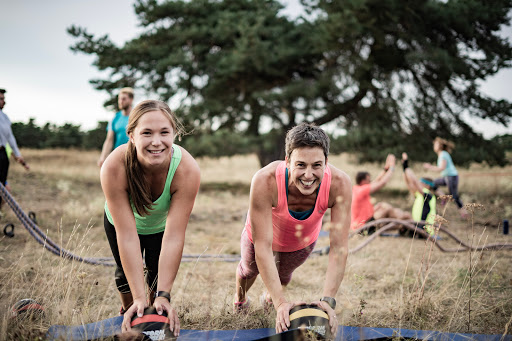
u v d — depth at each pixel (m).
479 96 11.78
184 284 3.86
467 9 11.16
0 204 6.27
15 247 4.82
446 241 6.31
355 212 6.67
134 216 2.59
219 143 13.17
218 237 6.43
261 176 2.50
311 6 12.95
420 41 11.44
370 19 11.01
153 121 2.20
